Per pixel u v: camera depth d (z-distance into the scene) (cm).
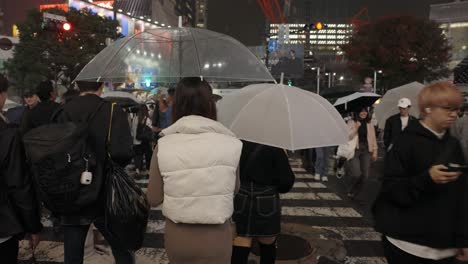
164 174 205
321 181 938
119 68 418
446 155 200
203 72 429
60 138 244
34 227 244
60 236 499
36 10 3959
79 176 249
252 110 292
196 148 204
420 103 217
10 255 238
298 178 980
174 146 206
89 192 255
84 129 256
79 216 264
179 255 211
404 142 213
